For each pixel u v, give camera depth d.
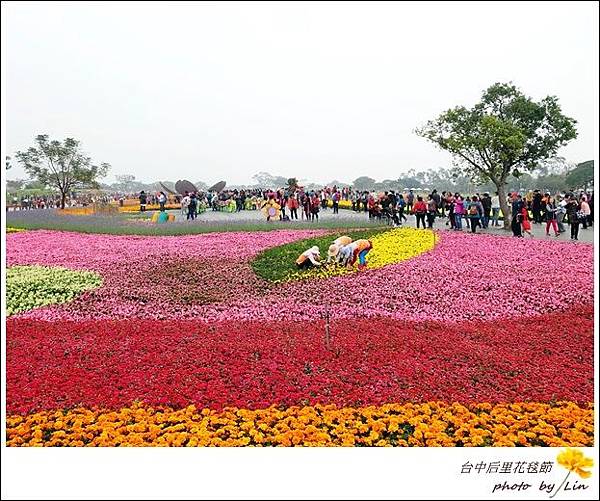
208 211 33.19
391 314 8.88
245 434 4.88
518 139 18.42
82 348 6.98
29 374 6.15
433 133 20.14
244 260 12.88
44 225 19.70
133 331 7.74
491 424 5.11
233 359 6.58
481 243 14.89
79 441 4.67
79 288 10.32
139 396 5.55
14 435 4.80
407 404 5.36
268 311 9.05
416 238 15.22
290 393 5.62
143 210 33.59
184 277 11.49
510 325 8.26
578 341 7.50
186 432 4.84
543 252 13.57
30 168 35.53
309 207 23.45
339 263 12.07
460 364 6.54
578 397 5.67
